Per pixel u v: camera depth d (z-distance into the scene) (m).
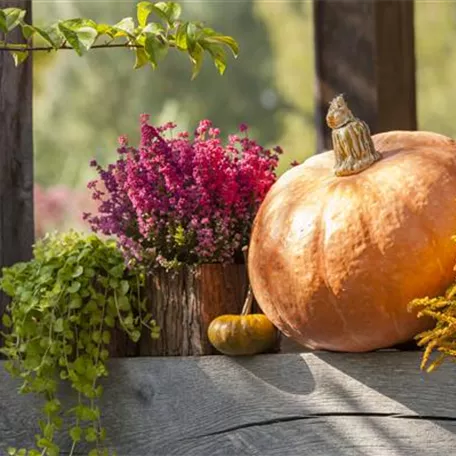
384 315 3.37
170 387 3.82
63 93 18.08
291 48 18.05
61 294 3.91
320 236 3.45
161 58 3.81
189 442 3.77
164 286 3.93
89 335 3.94
